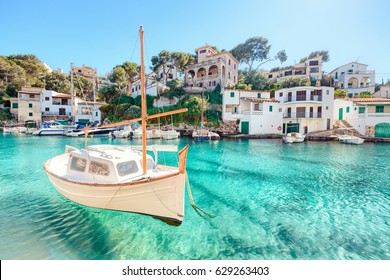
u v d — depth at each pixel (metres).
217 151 24.42
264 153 23.09
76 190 8.24
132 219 8.04
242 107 40.88
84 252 6.28
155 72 62.28
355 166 17.12
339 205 9.71
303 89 38.84
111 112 49.78
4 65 58.22
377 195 10.93
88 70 84.00
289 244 6.82
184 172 7.23
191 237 7.14
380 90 48.50
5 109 53.47
